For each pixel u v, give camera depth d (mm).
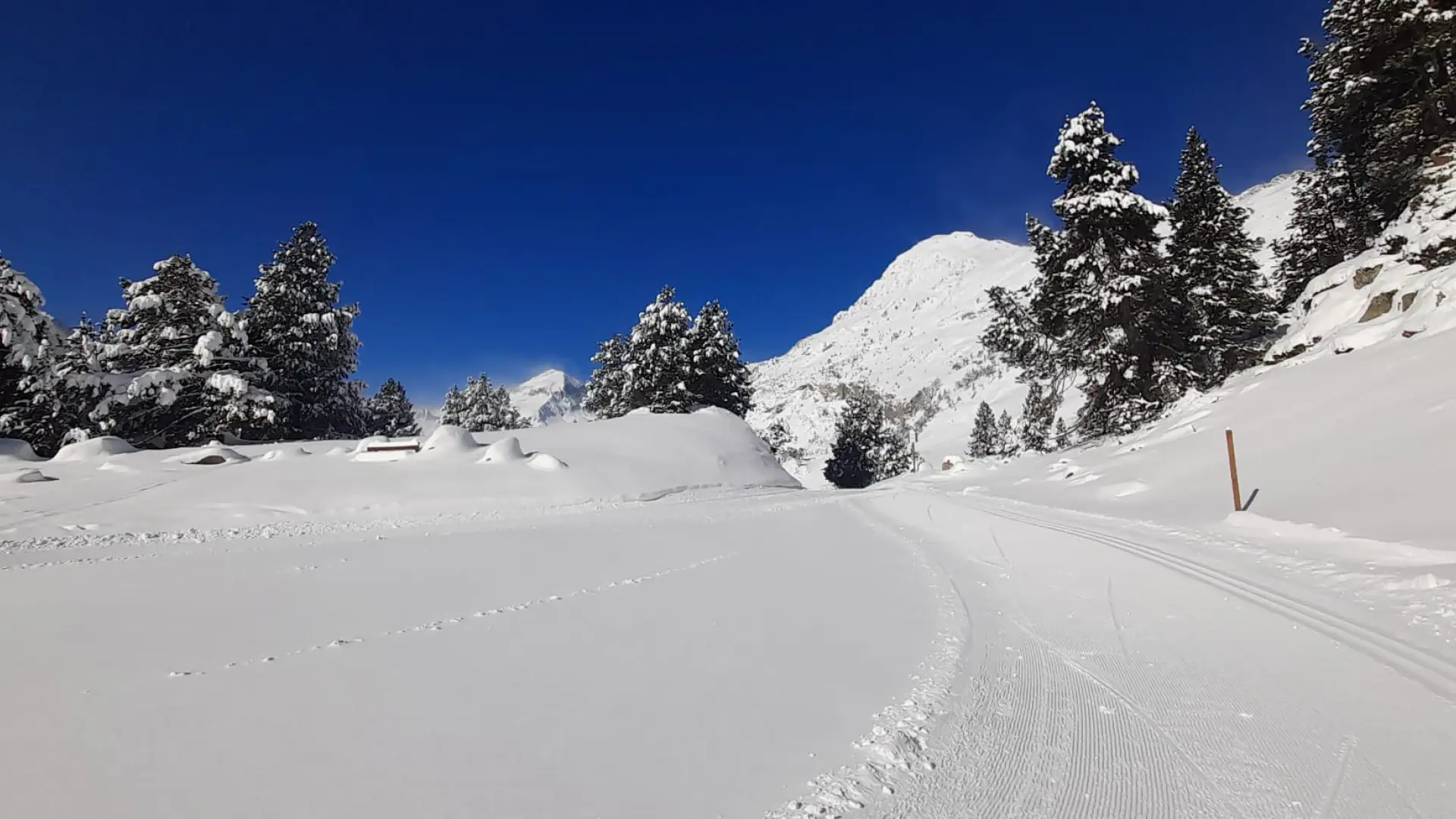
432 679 5781
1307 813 3613
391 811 3607
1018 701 5250
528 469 24531
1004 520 15273
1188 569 9062
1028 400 43406
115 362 35562
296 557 12984
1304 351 23250
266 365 37125
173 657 6555
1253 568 8805
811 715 4957
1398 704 4777
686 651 6547
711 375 53250
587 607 8477
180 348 35250
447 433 25969
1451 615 6203
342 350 42781
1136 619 7305
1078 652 6371
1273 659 5824
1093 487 19016
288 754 4340
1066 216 26984
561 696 5359
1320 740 4395
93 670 6164
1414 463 11328
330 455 25078
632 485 25438
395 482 22109
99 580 10750
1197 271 29516
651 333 52438
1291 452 14992
